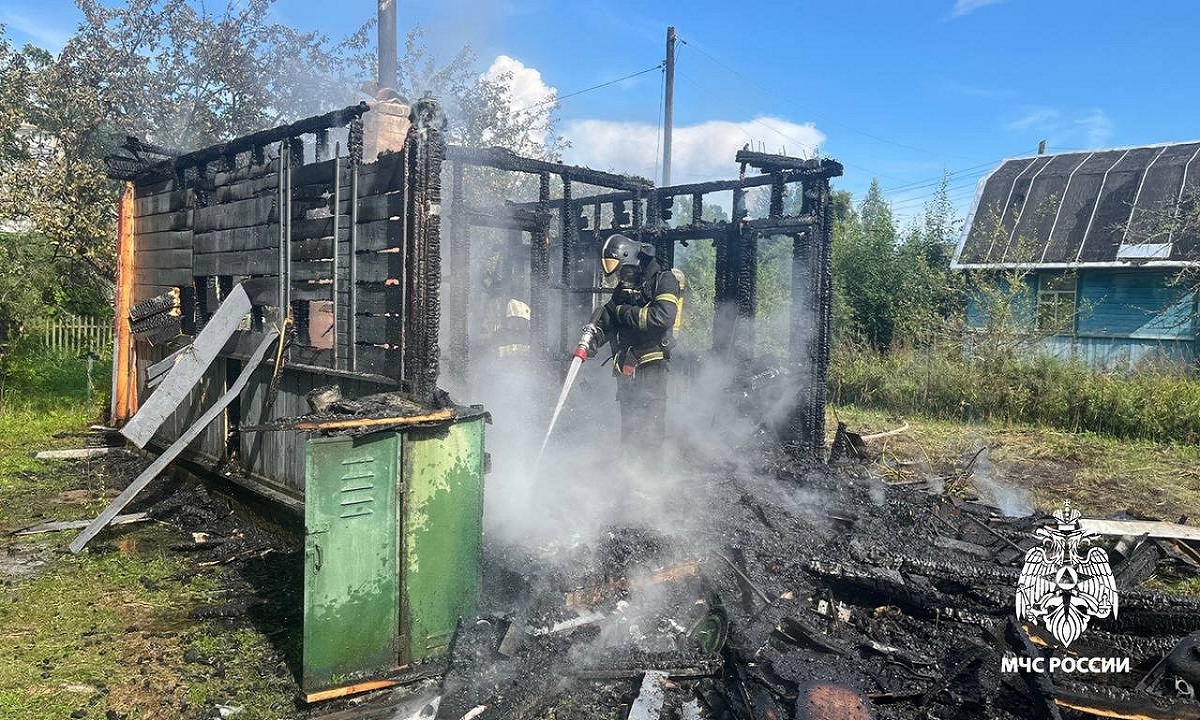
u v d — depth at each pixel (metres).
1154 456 8.67
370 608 3.24
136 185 7.30
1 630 3.76
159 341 6.43
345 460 3.12
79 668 3.41
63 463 7.04
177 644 3.66
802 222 6.33
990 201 16.95
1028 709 3.09
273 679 3.34
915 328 13.59
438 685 3.27
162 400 5.09
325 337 6.10
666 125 19.97
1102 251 14.64
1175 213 14.05
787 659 3.42
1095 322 14.84
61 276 11.96
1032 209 16.17
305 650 3.10
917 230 16.73
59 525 5.27
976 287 15.18
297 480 4.86
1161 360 12.93
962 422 10.87
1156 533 4.88
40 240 11.40
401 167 3.82
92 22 11.62
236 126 12.48
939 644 3.63
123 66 11.84
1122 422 9.80
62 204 10.92
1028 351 11.78
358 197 4.18
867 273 15.47
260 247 5.20
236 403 5.67
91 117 11.52
